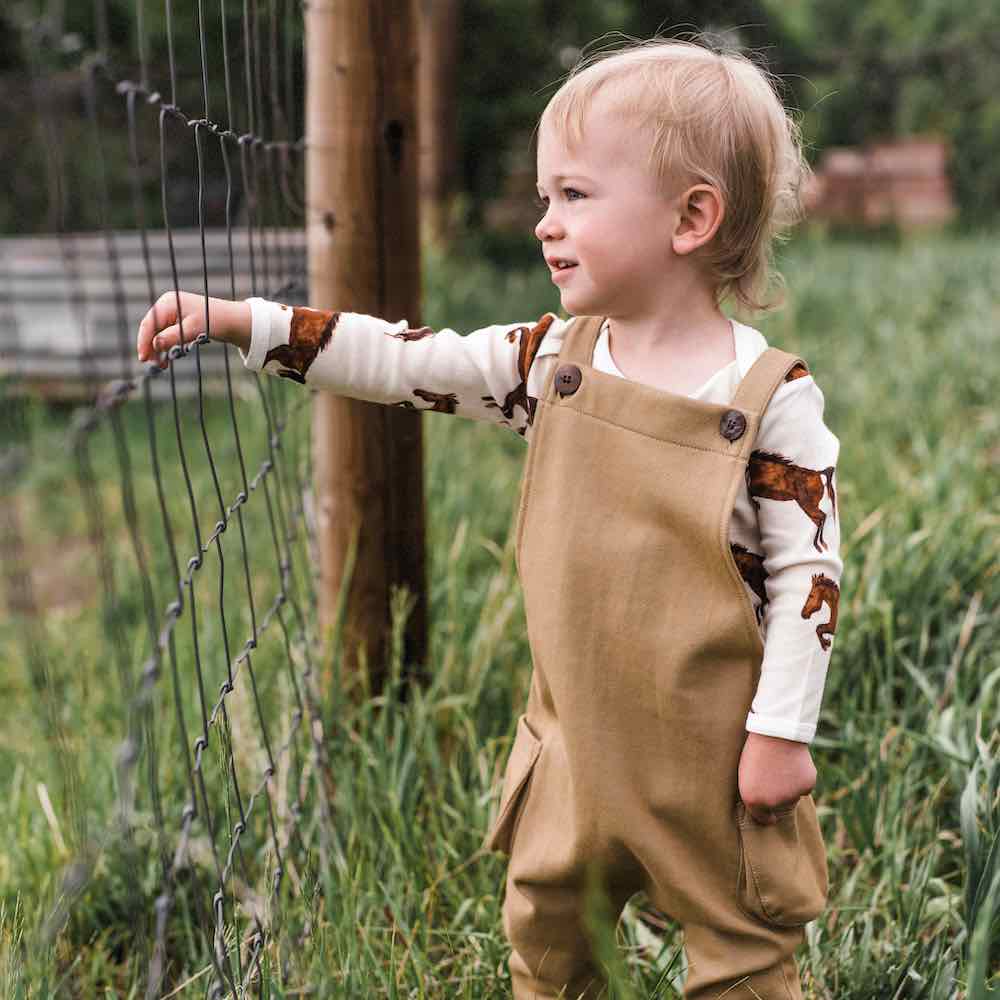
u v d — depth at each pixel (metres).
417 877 1.82
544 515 1.32
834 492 1.26
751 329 1.32
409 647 2.16
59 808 2.00
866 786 1.88
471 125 10.31
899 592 2.32
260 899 1.74
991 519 2.58
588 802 1.31
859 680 2.19
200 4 1.35
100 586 3.27
